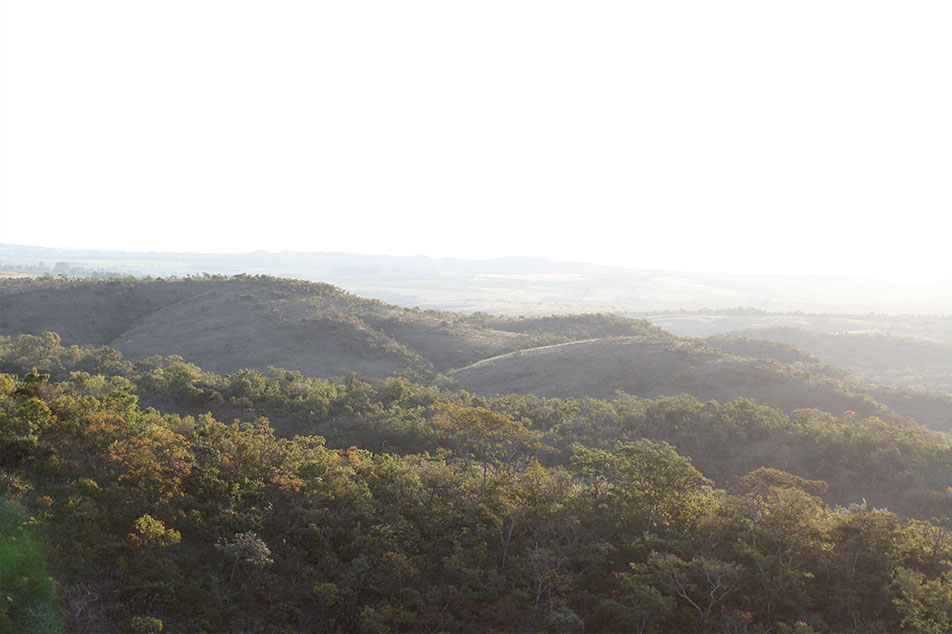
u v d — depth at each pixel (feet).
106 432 104.99
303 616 85.81
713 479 173.68
